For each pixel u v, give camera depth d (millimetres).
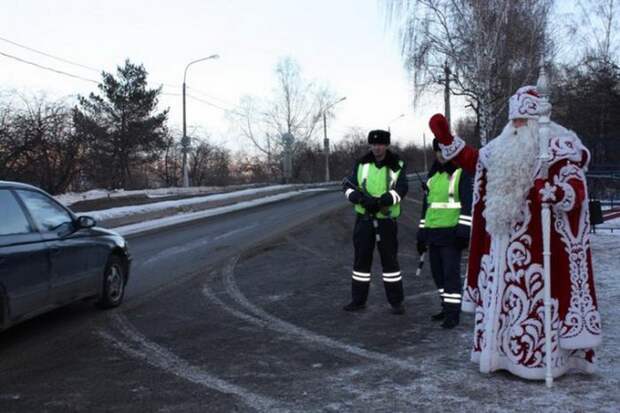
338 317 6887
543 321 4430
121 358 5449
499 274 4555
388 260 6918
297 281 9219
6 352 5699
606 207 17797
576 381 4504
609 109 27266
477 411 4023
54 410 4242
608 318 6340
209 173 61719
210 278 9602
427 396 4328
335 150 76875
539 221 4438
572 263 4441
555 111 27797
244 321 6762
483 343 4680
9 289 5578
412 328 6348
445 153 4867
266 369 5062
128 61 53625
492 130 23984
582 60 26531
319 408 4172
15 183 6301
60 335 6285
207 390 4582
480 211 4801
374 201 6758
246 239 14820
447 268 6289
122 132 50125
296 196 36688
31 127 26922
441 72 24969
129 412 4184
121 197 30344
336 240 14352
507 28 23234
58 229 6617
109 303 7492
